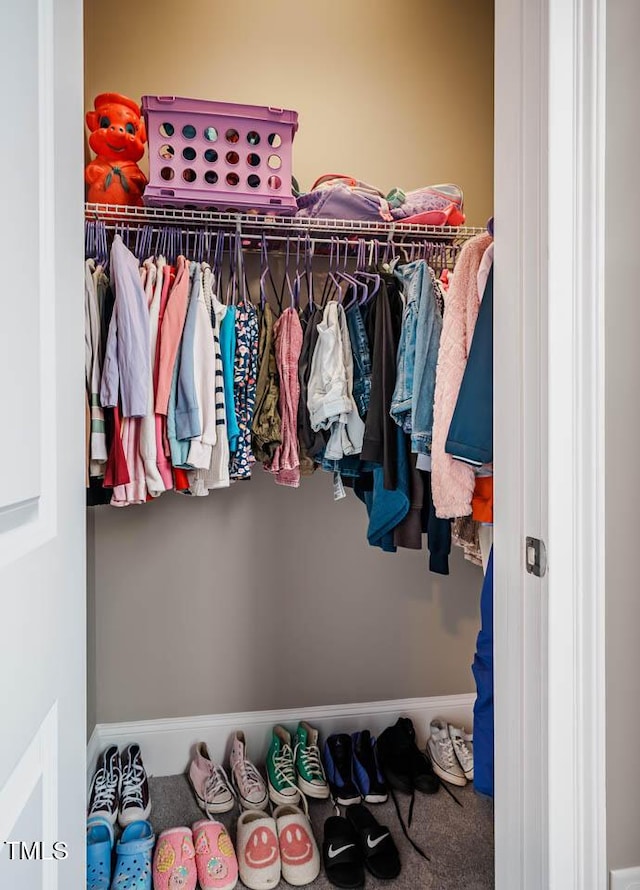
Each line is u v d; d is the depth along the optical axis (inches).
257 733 81.1
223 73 77.4
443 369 53.4
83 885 29.3
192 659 79.7
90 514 73.4
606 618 33.2
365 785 70.3
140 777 70.1
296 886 57.2
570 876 32.1
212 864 57.6
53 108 25.1
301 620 82.6
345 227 70.3
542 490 32.2
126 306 56.6
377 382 63.4
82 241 29.9
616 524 33.3
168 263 68.6
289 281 79.9
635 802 33.9
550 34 31.1
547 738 32.1
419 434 58.6
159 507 78.3
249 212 66.2
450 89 84.4
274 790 69.3
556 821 32.0
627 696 33.7
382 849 60.3
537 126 32.1
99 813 62.3
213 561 79.9
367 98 81.8
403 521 64.6
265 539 81.2
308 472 69.8
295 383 66.2
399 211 72.2
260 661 81.6
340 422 64.6
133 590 77.9
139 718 78.7
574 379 31.9
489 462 50.1
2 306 19.5
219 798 68.4
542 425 32.1
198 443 59.7
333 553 83.0
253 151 63.0
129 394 56.5
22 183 21.3
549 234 31.5
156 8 75.5
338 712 83.4
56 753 25.3
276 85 79.1
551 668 31.9
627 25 32.5
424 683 86.3
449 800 70.9
